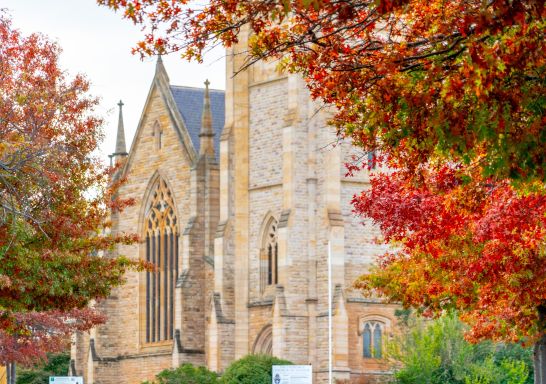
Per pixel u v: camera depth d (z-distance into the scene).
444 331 99.56
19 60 57.47
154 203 126.19
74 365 130.50
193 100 130.75
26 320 83.69
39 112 54.56
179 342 118.56
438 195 48.50
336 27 35.34
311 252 106.69
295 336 106.19
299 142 107.44
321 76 35.59
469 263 53.69
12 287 54.09
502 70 30.70
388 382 100.25
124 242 63.47
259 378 98.50
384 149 38.47
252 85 112.94
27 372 126.44
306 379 75.56
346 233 106.12
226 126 114.06
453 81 31.80
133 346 127.12
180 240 122.38
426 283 61.22
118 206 64.31
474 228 50.53
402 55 33.84
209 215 120.00
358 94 35.44
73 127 58.41
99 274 60.59
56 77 57.91
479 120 32.56
